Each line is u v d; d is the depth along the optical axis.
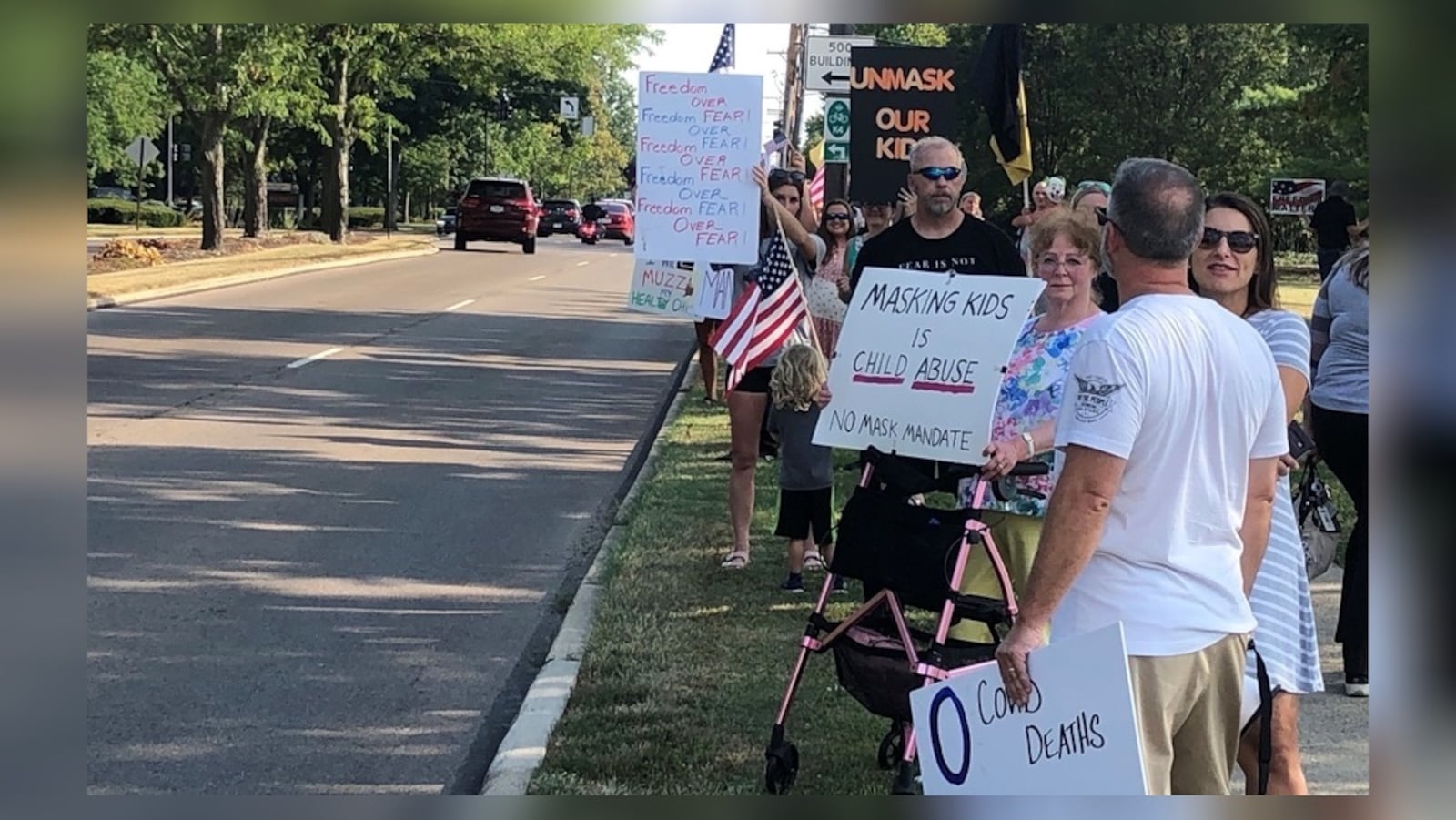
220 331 19.73
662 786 5.04
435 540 8.77
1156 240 3.54
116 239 33.56
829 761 5.30
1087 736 3.42
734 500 8.03
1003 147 10.78
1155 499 3.48
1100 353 3.43
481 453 11.74
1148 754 3.52
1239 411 3.51
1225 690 3.63
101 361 16.06
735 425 7.91
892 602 4.86
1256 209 4.55
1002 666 3.56
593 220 61.38
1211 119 36.38
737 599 7.40
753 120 6.93
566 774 5.13
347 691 6.06
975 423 4.77
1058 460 3.95
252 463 10.84
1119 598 3.50
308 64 37.50
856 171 10.20
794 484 7.44
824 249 9.31
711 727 5.62
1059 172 38.78
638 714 5.74
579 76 50.31
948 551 4.72
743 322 7.38
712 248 6.98
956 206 5.51
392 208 58.31
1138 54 36.66
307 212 67.69
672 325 23.66
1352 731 5.63
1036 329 5.05
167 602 7.21
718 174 6.96
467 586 7.76
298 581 7.71
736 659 6.43
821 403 5.31
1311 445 4.56
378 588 7.65
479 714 5.86
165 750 5.35
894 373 4.97
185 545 8.34
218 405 13.53
